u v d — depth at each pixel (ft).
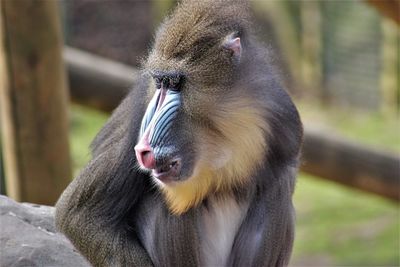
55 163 61.00
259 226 37.45
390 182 80.23
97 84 73.31
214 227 37.78
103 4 132.46
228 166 35.58
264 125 35.50
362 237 101.04
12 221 40.55
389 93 147.23
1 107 60.39
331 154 78.64
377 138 130.62
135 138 34.91
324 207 111.65
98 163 35.94
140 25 133.39
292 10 149.69
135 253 36.32
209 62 33.60
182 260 36.83
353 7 148.77
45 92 59.31
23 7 57.06
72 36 130.72
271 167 36.78
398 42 145.28
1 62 58.59
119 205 36.11
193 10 33.71
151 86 34.42
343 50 150.71
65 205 36.27
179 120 33.68
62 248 39.29
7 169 61.82
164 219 36.81
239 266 38.24
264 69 35.68
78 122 133.49
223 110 34.19
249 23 35.50
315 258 95.50
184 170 33.96
